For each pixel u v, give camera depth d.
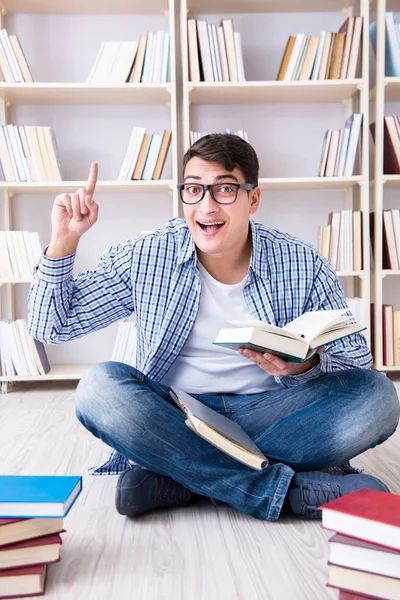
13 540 0.98
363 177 3.05
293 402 1.45
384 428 1.40
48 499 0.98
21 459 1.85
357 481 1.26
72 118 3.28
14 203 3.28
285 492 1.28
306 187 3.28
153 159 3.04
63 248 1.39
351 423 1.36
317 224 3.36
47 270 1.40
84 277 1.51
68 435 2.14
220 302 1.50
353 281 3.37
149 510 1.38
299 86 3.02
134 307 1.53
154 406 1.31
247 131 3.32
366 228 3.05
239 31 3.29
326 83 3.00
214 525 1.30
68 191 3.23
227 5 3.19
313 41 3.05
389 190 3.37
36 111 3.27
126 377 1.36
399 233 3.08
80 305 1.48
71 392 2.96
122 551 1.17
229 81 3.01
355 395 1.38
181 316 1.47
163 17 3.27
